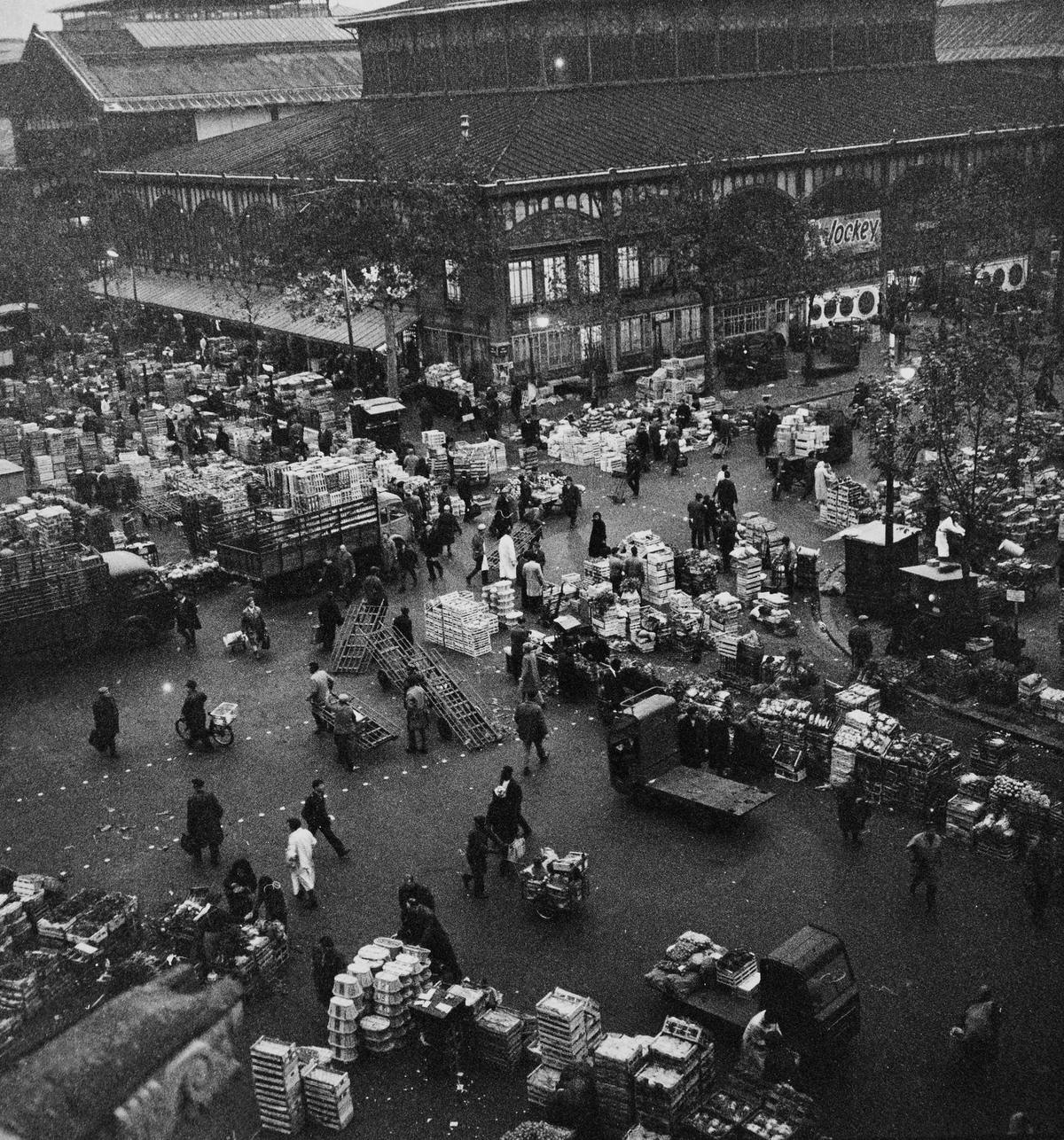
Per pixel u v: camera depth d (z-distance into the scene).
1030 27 95.25
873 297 74.44
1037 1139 14.70
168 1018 5.95
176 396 67.75
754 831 24.73
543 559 38.31
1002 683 29.00
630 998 19.98
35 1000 20.77
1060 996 19.31
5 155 132.88
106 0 126.81
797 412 51.88
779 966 17.73
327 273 63.81
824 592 37.41
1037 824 23.27
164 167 93.19
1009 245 74.62
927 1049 18.30
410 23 86.06
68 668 35.66
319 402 61.09
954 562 32.00
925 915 21.59
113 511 50.69
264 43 120.44
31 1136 5.40
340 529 40.12
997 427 36.75
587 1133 17.03
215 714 30.12
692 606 35.03
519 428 57.59
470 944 21.72
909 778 24.86
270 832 26.19
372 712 30.67
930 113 79.62
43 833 26.70
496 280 61.41
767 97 80.69
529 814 25.98
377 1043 19.23
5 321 83.50
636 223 63.06
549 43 77.75
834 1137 16.64
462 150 65.06
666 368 60.97
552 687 32.09
